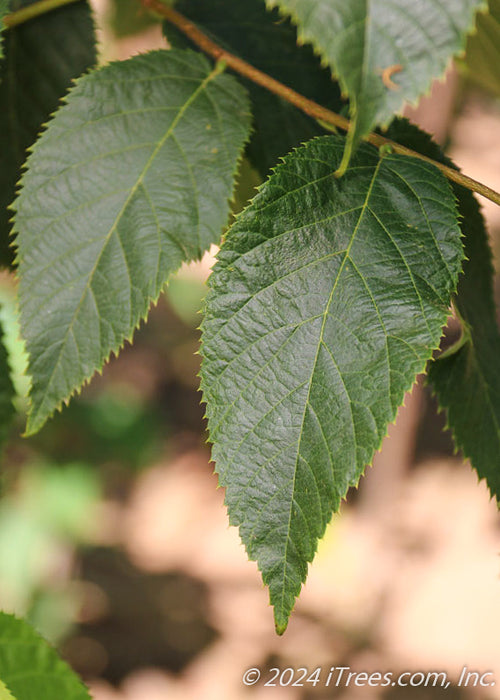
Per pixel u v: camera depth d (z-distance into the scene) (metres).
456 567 2.22
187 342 3.13
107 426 2.19
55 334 0.52
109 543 2.44
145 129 0.53
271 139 0.56
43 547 1.90
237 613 2.23
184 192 0.53
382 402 0.50
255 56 0.57
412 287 0.50
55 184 0.53
